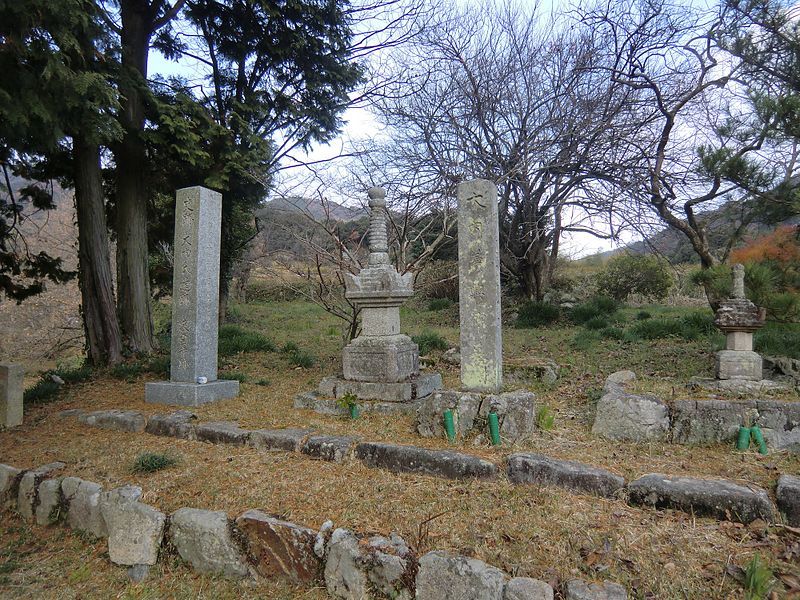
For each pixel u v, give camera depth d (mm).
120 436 4992
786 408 3979
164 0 9383
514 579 2375
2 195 19000
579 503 3107
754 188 6105
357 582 2688
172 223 11203
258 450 4359
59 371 8133
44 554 3531
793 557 2520
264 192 10422
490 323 4402
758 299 6176
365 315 5680
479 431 4125
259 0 9164
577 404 5430
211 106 9969
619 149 10055
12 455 4594
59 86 5734
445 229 7676
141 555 3262
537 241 12578
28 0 5180
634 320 11617
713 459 3719
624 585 2357
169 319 13508
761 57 6488
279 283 18484
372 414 5051
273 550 2996
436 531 2861
